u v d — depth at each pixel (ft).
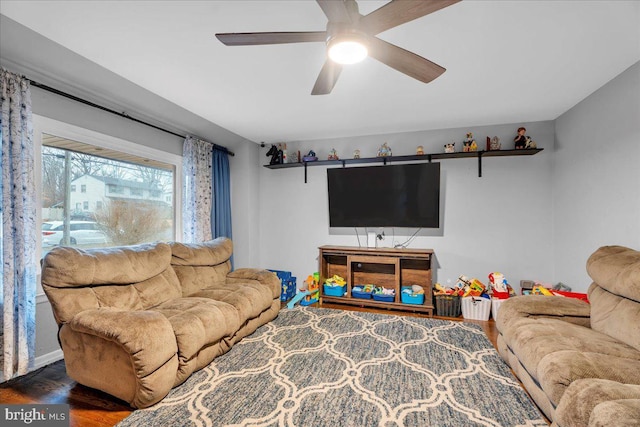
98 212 9.55
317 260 14.83
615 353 5.30
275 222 15.46
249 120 11.80
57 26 5.92
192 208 12.31
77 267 6.79
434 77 5.87
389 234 13.60
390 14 4.21
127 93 9.04
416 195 12.48
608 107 8.45
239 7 5.38
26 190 7.15
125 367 5.88
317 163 14.11
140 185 10.97
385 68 7.65
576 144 10.11
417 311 11.64
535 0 5.23
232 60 7.25
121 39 6.39
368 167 13.02
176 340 6.53
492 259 12.39
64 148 8.61
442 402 5.95
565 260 10.81
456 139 12.82
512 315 7.17
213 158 13.78
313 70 7.76
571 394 4.21
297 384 6.59
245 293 9.23
